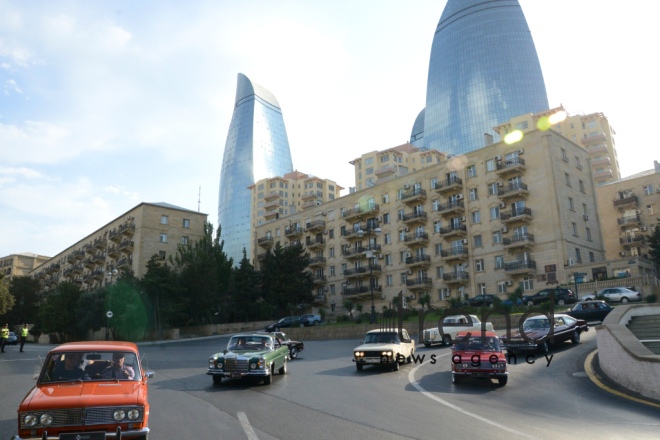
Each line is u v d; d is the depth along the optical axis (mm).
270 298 62156
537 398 11250
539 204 49562
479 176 54750
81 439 6445
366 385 13461
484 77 148375
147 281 48938
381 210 64750
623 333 13289
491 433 8094
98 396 6902
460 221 55719
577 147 54469
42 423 6457
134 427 6766
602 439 7680
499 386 12961
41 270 108188
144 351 30000
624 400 10797
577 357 16953
